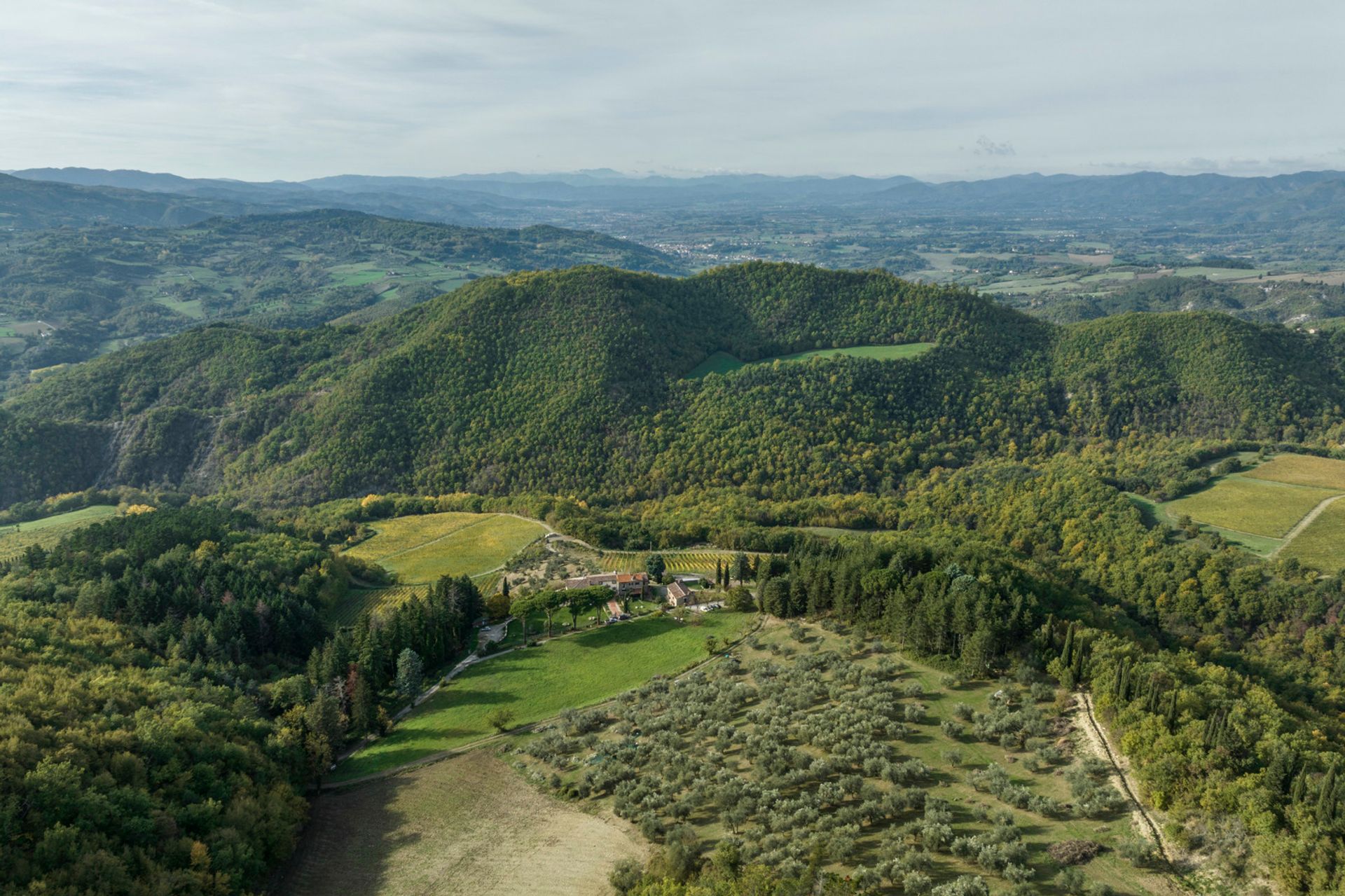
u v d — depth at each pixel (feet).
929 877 220.84
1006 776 272.10
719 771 291.79
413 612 448.24
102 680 337.31
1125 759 274.98
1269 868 216.13
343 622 526.98
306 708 364.58
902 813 257.14
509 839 286.05
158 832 261.44
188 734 308.60
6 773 253.03
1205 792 241.35
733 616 464.24
